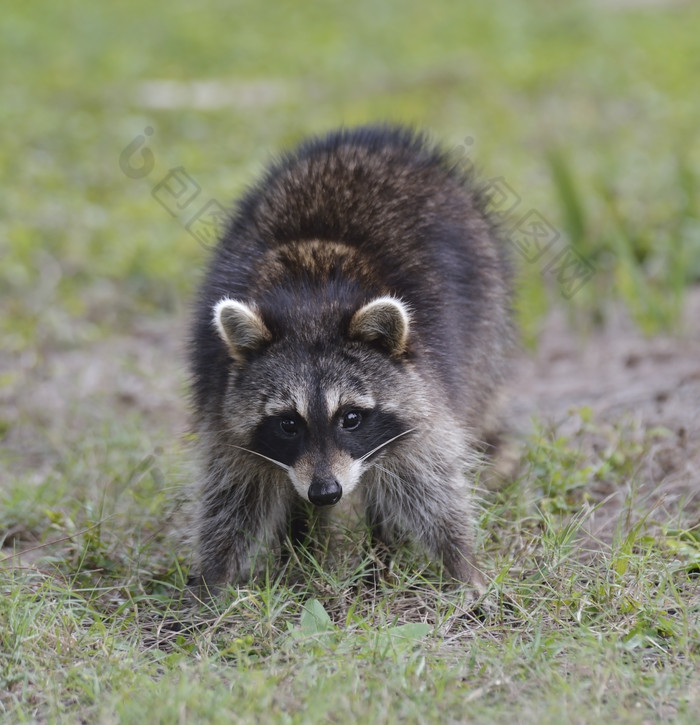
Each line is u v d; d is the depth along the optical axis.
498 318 10.04
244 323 8.08
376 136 10.30
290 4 36.53
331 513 8.87
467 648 7.20
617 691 6.35
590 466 9.84
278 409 8.06
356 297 8.37
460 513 8.57
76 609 7.80
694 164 19.52
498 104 25.78
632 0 36.38
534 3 37.22
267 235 9.12
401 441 8.41
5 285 15.80
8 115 23.02
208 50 30.36
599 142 22.67
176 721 6.03
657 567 7.96
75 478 10.48
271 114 24.83
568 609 7.50
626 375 12.73
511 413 11.25
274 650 7.12
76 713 6.38
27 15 33.34
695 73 28.14
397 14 35.81
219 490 8.62
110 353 14.34
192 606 8.17
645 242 16.05
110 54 29.56
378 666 6.70
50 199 18.66
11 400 12.73
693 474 9.62
